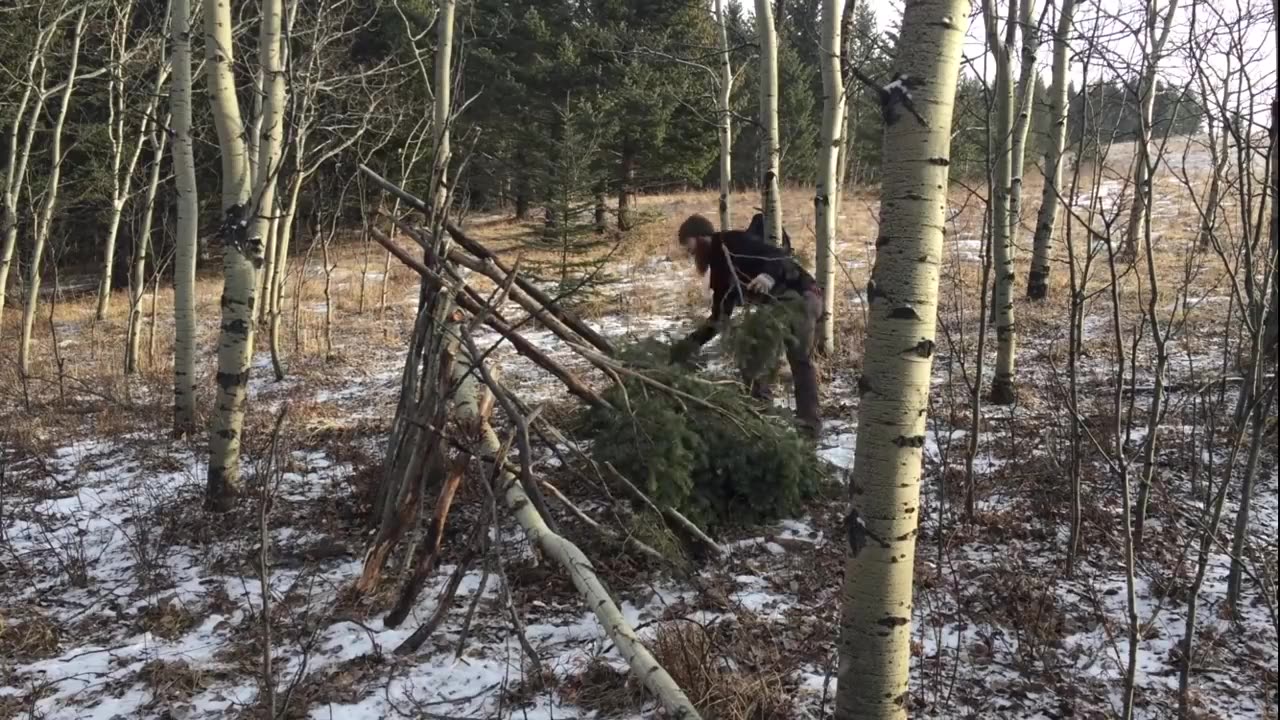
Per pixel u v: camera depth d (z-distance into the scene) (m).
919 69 2.36
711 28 20.14
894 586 2.54
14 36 13.86
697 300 11.80
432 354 4.30
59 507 5.87
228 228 5.30
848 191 21.97
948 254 12.72
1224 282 9.75
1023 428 5.98
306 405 8.25
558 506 4.86
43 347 13.94
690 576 4.19
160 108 14.09
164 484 6.11
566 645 3.74
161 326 15.45
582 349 4.36
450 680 3.53
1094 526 4.54
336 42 15.24
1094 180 3.71
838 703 2.67
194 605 4.29
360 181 13.41
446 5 8.44
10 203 11.16
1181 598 3.90
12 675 3.75
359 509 5.23
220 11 5.20
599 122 18.30
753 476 4.64
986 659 3.53
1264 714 3.06
